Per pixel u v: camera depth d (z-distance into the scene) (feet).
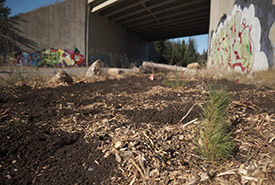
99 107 8.63
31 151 5.12
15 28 47.37
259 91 9.62
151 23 69.87
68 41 54.70
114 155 5.05
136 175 4.31
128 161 4.77
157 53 107.86
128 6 52.65
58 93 10.96
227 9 23.98
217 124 4.79
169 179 4.03
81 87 13.23
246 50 18.75
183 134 5.94
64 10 53.42
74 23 55.06
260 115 6.31
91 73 19.58
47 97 9.95
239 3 20.58
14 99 9.32
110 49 68.33
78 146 5.54
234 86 12.03
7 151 4.97
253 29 17.48
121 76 20.63
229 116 6.39
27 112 7.63
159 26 71.36
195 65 27.07
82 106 8.82
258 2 16.71
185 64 64.44
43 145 5.42
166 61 89.97
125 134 6.04
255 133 5.33
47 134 6.05
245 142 5.01
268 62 14.80
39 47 51.11
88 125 6.77
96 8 54.54
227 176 3.62
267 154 4.19
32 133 5.98
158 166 4.55
